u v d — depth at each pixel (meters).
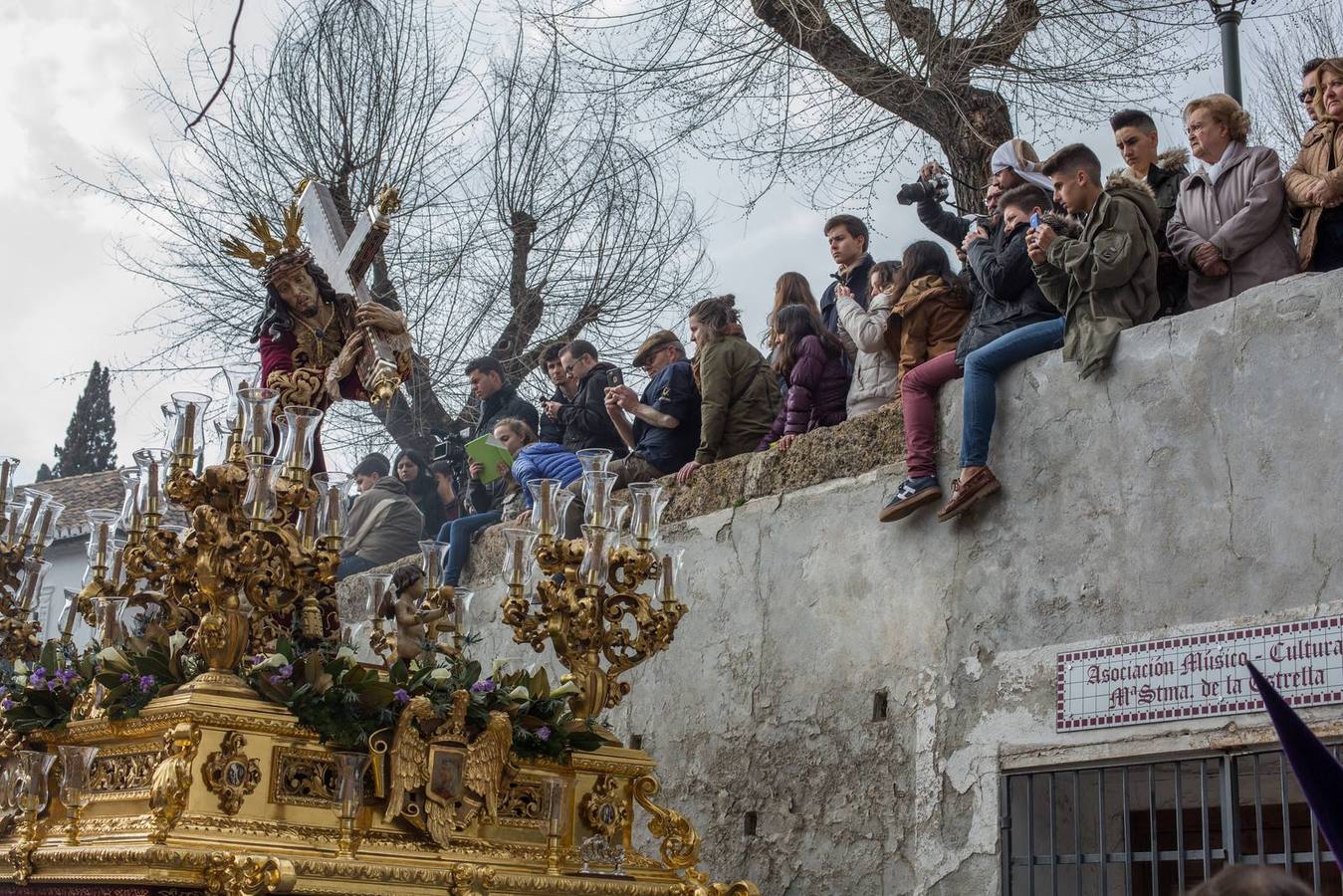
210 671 4.95
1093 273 5.90
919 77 10.62
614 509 6.07
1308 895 2.12
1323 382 5.22
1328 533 5.10
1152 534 5.61
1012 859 5.80
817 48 10.81
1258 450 5.36
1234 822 5.12
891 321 7.07
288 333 5.93
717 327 8.05
